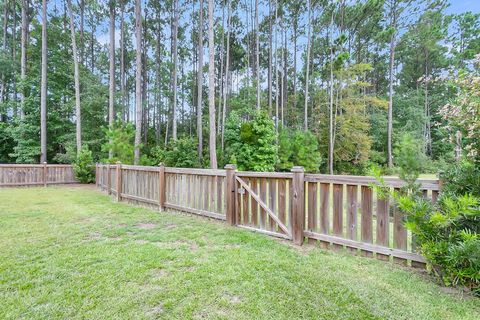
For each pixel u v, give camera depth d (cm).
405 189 254
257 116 1286
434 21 1889
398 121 2156
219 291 217
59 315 184
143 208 568
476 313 189
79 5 1848
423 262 252
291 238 342
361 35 2084
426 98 2197
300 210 331
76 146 1384
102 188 927
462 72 255
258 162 1238
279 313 189
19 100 1645
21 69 1541
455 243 217
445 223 213
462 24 1970
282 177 353
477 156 237
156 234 374
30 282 228
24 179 1040
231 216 416
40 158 1433
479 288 211
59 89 1608
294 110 2144
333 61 1788
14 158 1507
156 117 2533
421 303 201
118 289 219
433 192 248
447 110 260
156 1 1989
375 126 2059
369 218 291
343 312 190
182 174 510
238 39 2178
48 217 477
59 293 211
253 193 391
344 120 1764
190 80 2494
